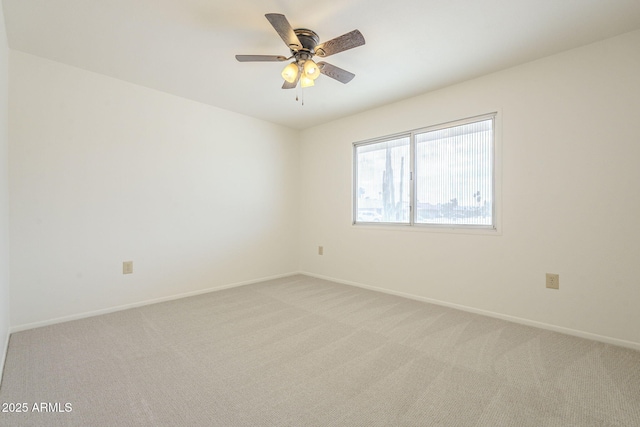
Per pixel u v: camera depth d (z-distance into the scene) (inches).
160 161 125.8
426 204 129.4
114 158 113.5
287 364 74.6
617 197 85.4
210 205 142.6
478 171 114.0
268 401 60.2
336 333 93.4
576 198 91.7
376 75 109.7
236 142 152.9
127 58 98.8
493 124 109.7
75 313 104.8
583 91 90.3
